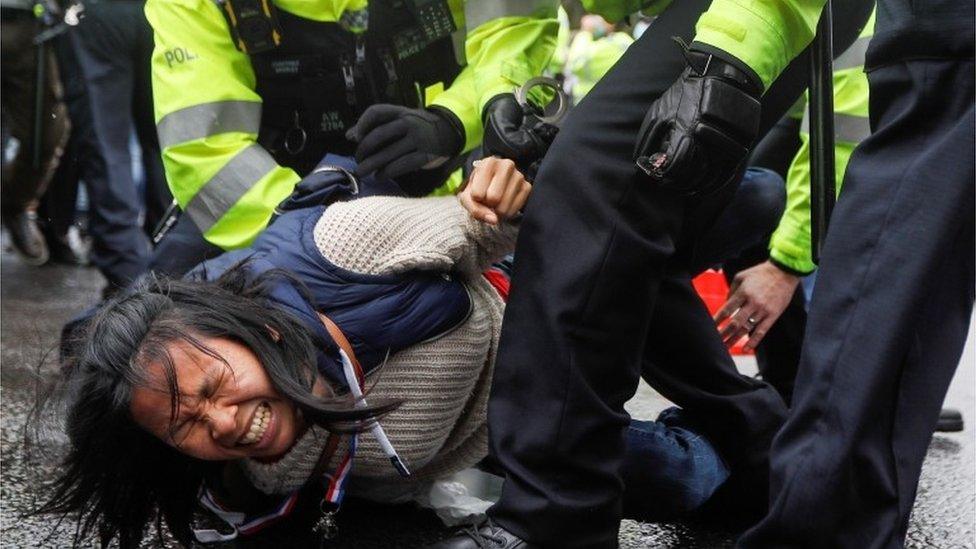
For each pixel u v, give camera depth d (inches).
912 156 57.4
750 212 88.4
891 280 56.6
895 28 58.1
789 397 109.2
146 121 189.3
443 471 83.3
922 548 84.8
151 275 70.7
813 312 59.4
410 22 91.7
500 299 79.0
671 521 88.3
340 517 86.9
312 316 68.9
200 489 77.9
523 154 76.0
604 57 155.9
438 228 73.1
